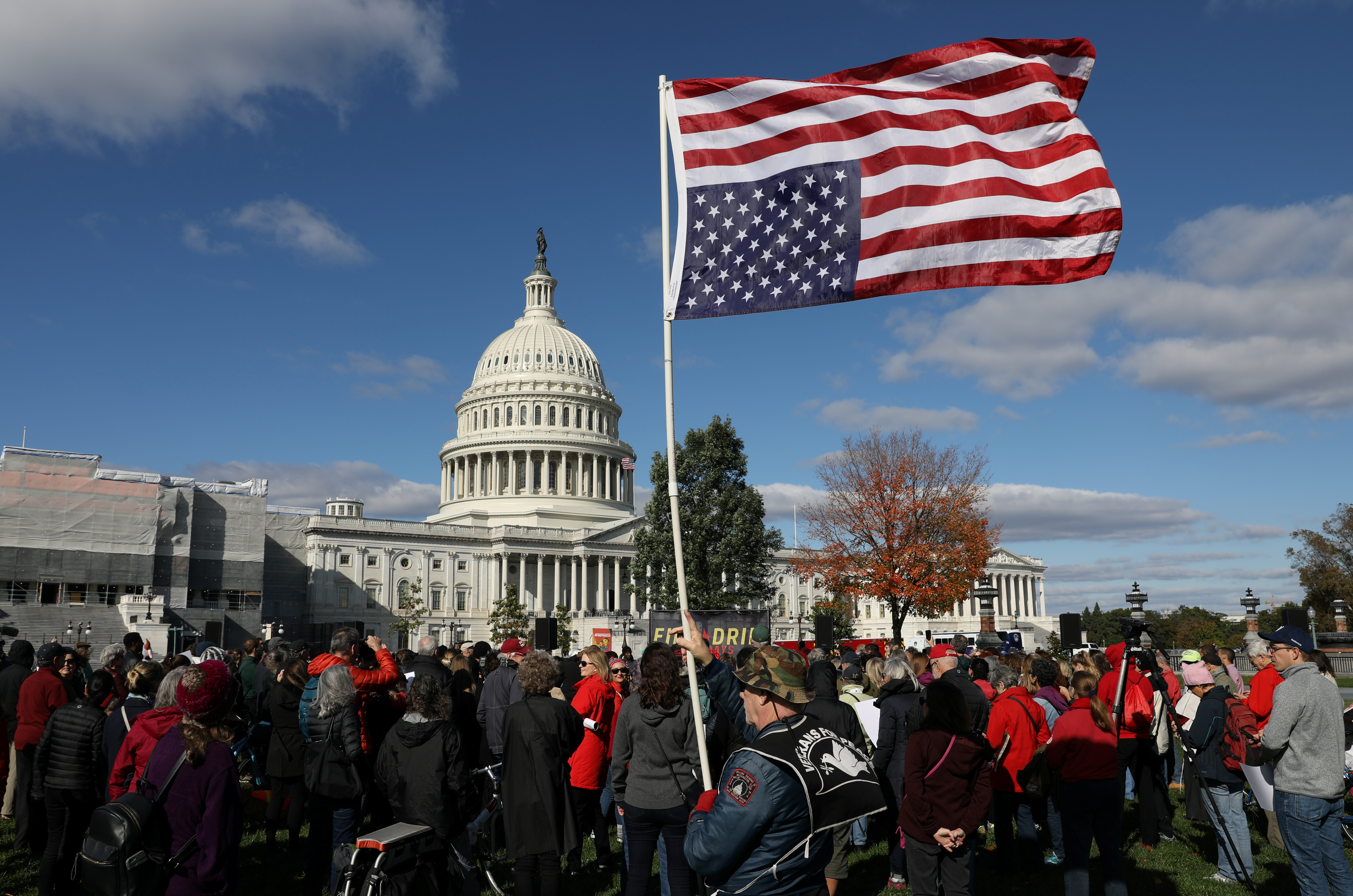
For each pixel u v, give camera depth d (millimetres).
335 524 124062
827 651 33781
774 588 79625
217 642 45344
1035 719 14180
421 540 129625
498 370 157875
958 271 11000
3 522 90562
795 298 10852
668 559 76938
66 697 16281
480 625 131000
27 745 15742
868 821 16891
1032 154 11266
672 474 9555
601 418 157125
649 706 10852
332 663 13125
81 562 93625
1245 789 15680
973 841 9703
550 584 139250
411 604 117938
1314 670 10773
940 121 11320
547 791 11305
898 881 13977
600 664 14945
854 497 58406
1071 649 36094
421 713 10852
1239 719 13562
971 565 56438
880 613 164125
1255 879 14258
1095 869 14961
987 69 11445
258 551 111250
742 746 10969
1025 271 10969
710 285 10789
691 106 11281
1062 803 11547
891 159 11172
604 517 150125
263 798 18297
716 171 11094
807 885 6598
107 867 8047
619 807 11781
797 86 11359
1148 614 100875
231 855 8430
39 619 87250
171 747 8523
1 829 17375
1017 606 174125
